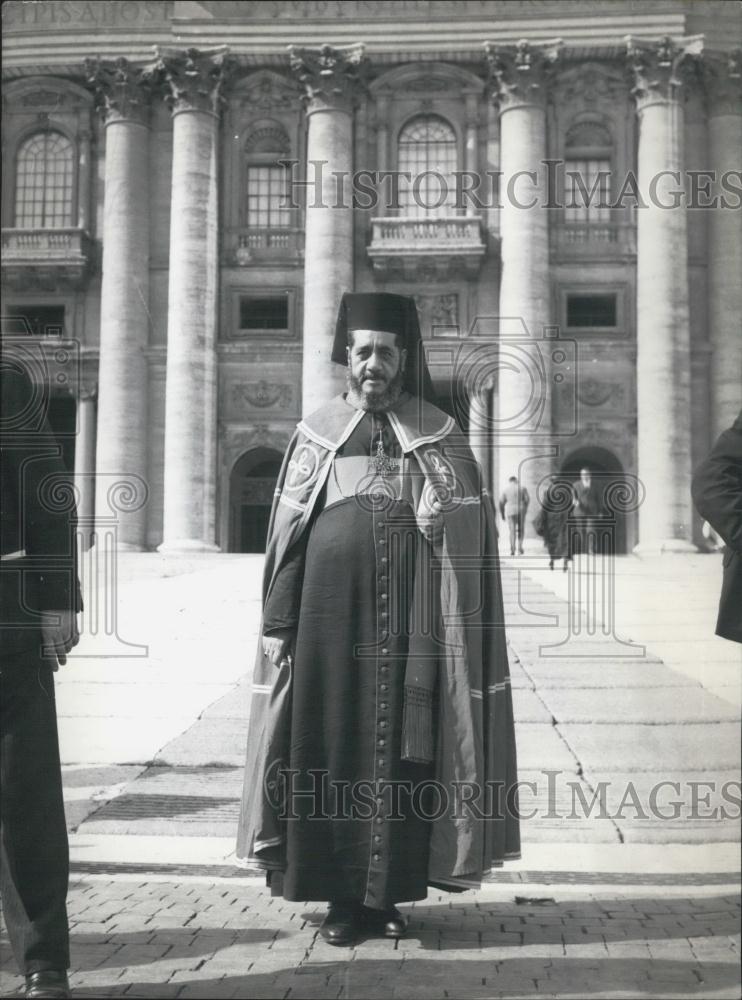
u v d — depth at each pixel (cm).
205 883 588
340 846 516
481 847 521
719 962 490
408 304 551
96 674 723
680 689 724
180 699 731
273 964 486
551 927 534
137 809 665
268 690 534
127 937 516
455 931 531
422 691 521
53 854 469
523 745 698
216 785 680
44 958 459
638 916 544
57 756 477
